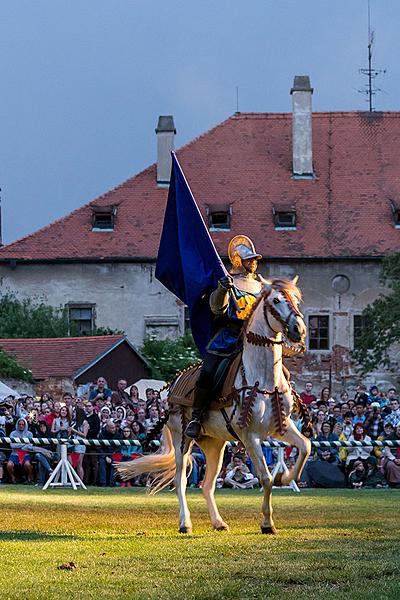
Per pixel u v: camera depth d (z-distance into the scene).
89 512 23.94
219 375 18.77
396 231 94.94
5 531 19.23
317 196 97.69
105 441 34.44
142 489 34.66
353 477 37.00
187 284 19.94
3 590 12.12
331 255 93.06
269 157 101.12
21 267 94.25
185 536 17.88
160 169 99.50
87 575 13.18
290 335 17.80
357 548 15.65
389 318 83.25
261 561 14.23
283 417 18.22
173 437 20.03
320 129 103.75
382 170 100.00
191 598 11.80
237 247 19.97
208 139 102.75
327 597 11.82
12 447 37.56
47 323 87.06
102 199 98.00
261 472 18.25
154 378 77.25
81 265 94.31
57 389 70.62
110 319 94.06
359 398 45.62
